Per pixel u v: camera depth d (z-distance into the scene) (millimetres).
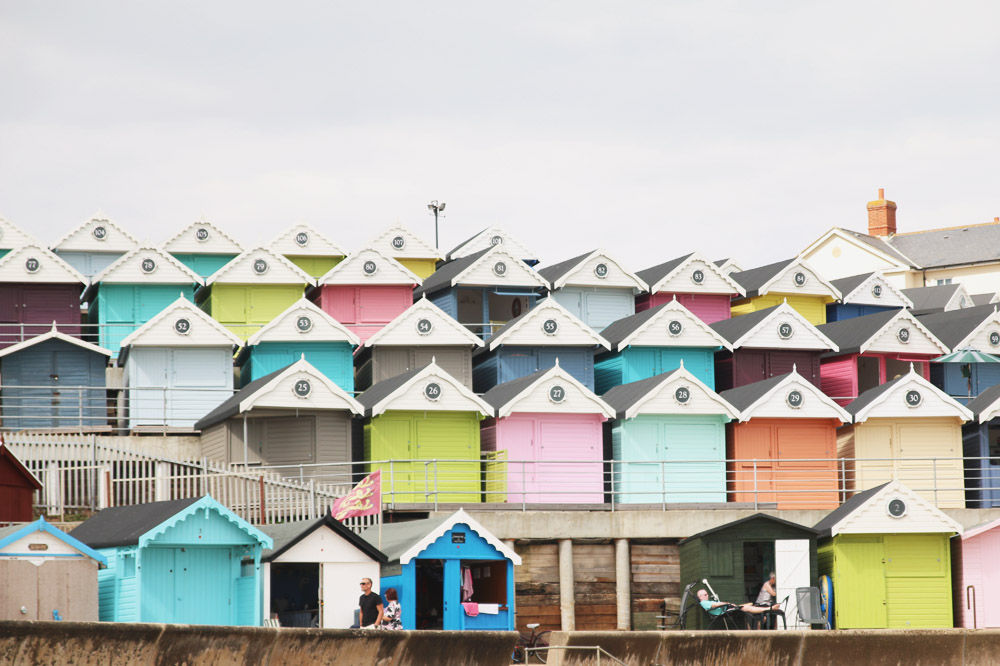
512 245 67062
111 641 24047
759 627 34875
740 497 45281
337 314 56719
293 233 62844
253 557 30562
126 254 55719
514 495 43594
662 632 29625
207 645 24891
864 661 30453
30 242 55000
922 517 37875
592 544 38188
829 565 37812
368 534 35875
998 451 48938
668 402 45219
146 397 49156
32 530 28031
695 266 58906
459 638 27188
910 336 53281
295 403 42812
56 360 48688
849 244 84250
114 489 37344
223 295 56562
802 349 52688
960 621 38094
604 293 58094
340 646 26109
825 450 46500
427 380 43812
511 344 50781
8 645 23234
